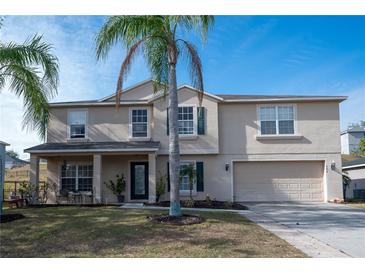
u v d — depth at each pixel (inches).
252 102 717.9
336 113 714.2
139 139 710.5
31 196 609.6
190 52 407.2
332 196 695.1
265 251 267.3
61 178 705.0
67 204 610.2
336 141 706.8
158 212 464.8
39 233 327.0
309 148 708.0
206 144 698.8
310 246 287.1
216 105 707.4
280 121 716.7
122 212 463.8
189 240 301.6
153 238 308.0
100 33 407.5
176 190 408.2
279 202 697.6
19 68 431.5
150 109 721.0
